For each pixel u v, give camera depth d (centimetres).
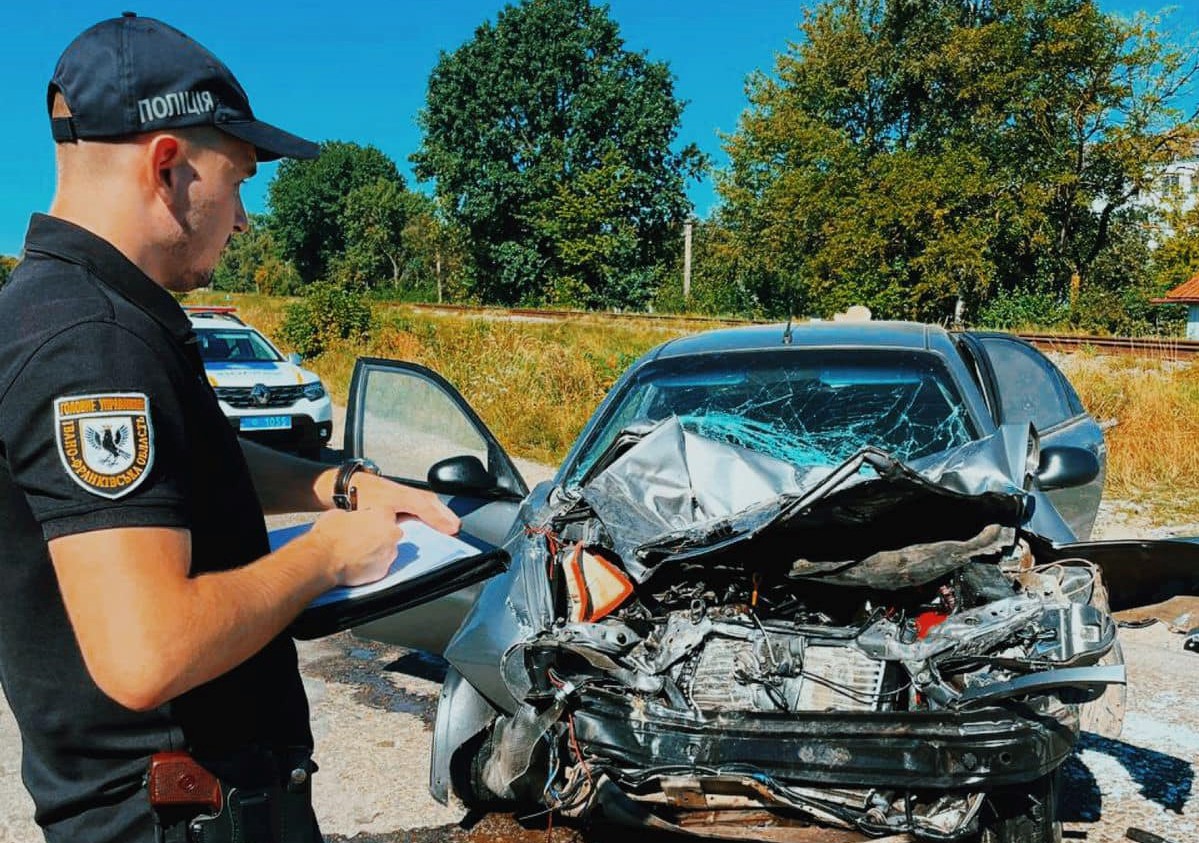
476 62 5203
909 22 3966
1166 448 923
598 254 4966
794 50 4197
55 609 131
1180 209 3672
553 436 1173
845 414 400
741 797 279
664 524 324
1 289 133
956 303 3528
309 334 2180
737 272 4322
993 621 283
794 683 294
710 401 420
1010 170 3588
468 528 404
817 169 3816
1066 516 457
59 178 138
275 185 9494
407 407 429
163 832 138
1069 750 262
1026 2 3588
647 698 290
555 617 312
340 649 559
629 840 344
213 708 142
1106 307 3136
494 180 5166
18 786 390
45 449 120
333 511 155
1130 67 3444
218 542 139
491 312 3497
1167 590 322
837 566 306
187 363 137
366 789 388
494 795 346
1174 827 344
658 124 5134
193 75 137
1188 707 448
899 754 260
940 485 288
